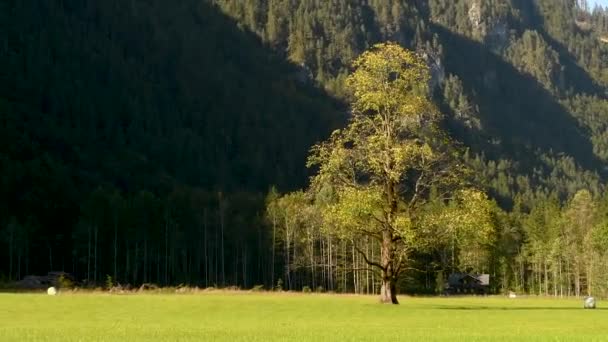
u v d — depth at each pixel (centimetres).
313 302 6769
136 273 13600
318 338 3559
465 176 6231
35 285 10850
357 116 6256
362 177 6294
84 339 3466
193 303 6375
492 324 4741
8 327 4203
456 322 4875
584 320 5159
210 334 3762
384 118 6209
